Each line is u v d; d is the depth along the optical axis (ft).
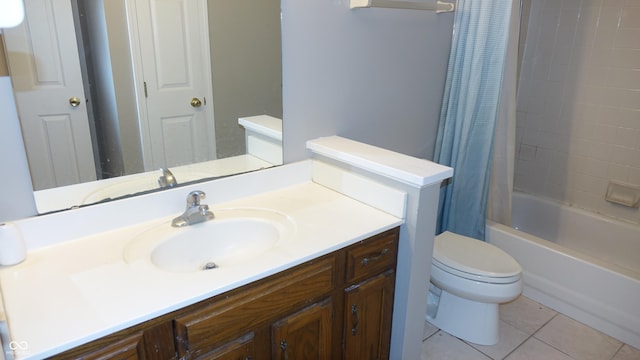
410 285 5.00
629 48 8.08
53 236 3.96
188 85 4.64
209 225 4.54
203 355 3.50
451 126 7.57
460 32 7.13
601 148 8.76
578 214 9.06
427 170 4.64
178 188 4.65
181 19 4.44
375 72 6.33
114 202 4.25
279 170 5.48
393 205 4.82
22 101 3.74
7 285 3.34
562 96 9.18
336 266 4.30
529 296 7.66
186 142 4.75
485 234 7.91
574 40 8.80
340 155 5.26
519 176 10.19
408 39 6.61
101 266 3.64
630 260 8.42
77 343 2.80
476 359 6.23
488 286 5.95
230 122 5.01
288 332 4.01
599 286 6.74
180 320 3.27
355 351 4.89
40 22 3.69
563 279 7.15
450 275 6.22
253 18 4.89
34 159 3.88
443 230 8.13
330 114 5.97
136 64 4.27
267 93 5.22
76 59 3.93
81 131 4.09
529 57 9.55
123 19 4.12
